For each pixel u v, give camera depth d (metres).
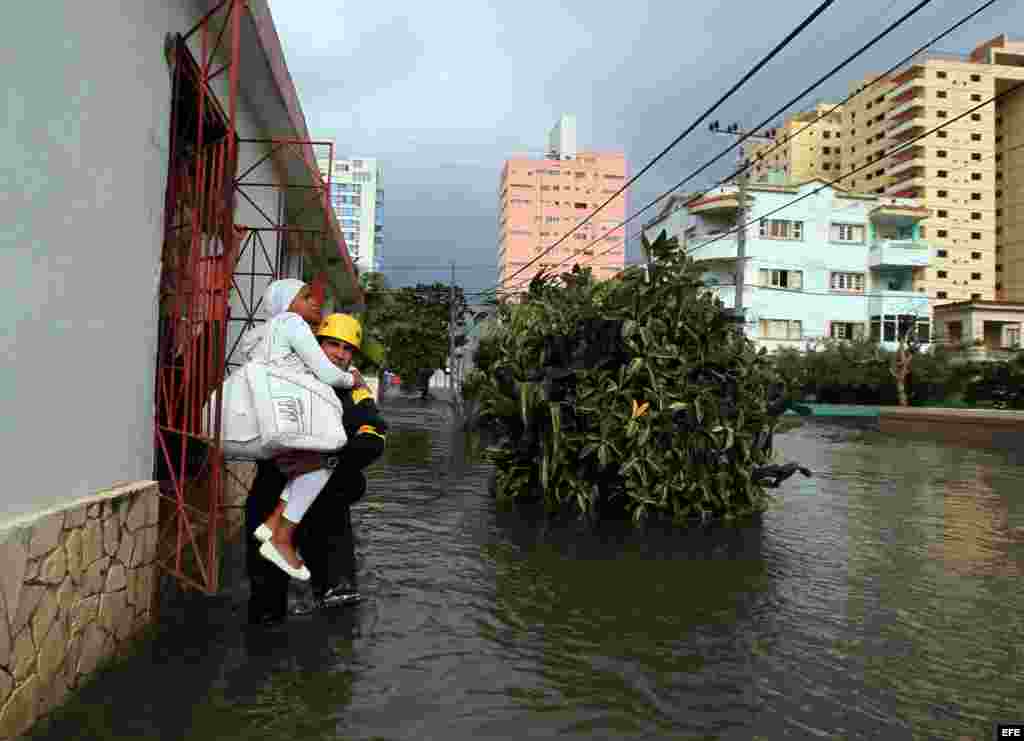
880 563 5.49
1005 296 61.16
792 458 14.68
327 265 12.98
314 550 4.13
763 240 41.59
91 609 3.03
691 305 7.18
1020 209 59.81
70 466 2.92
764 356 7.62
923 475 11.74
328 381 3.79
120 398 3.39
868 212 43.16
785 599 4.49
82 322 3.00
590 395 6.89
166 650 3.40
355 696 2.98
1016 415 19.58
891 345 42.25
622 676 3.26
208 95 4.69
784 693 3.13
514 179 58.06
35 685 2.59
